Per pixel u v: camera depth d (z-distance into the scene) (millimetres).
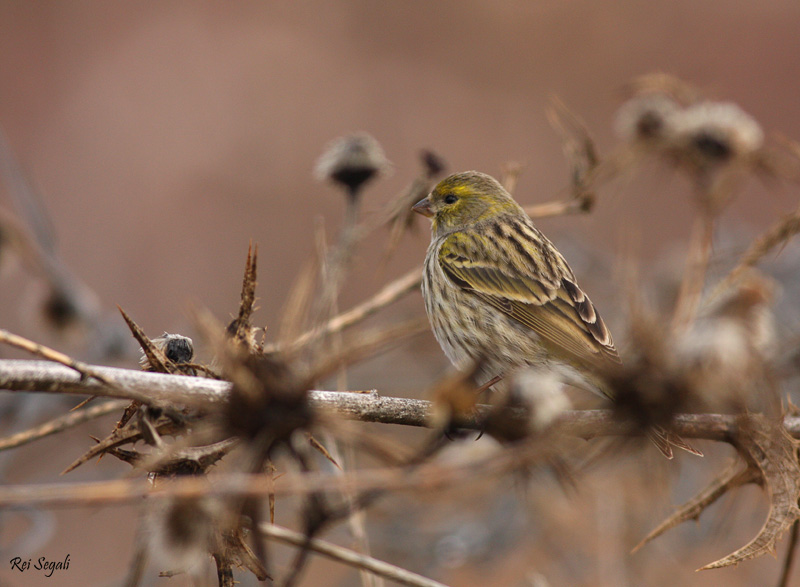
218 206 19266
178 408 5281
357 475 4477
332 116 20500
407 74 21422
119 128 19438
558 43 21906
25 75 19375
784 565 7762
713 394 5973
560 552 12945
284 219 19375
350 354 4723
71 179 18891
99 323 12477
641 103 10906
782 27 21594
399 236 9523
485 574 12969
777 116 21203
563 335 9289
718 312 8562
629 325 5270
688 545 13344
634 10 21500
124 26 20188
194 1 20562
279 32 20906
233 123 19938
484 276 9750
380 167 9797
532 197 20719
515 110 21422
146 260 18719
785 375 8930
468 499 12977
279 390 4551
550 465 5250
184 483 4531
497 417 4980
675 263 13500
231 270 18891
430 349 14250
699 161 10438
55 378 5145
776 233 8781
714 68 21203
